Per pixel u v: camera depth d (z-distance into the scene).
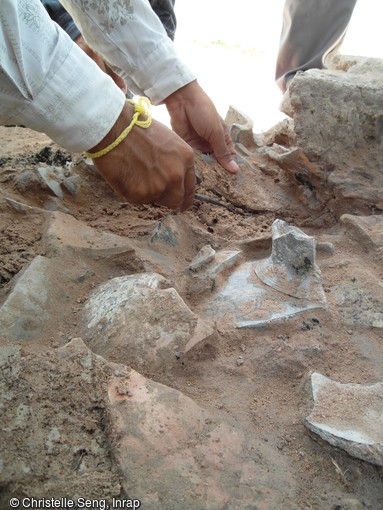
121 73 1.88
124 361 1.25
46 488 0.97
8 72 1.12
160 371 1.26
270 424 1.18
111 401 1.10
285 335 1.38
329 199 2.05
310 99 1.97
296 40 3.72
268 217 2.13
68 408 1.09
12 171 2.09
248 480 1.03
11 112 1.23
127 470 1.00
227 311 1.46
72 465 1.02
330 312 1.45
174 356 1.27
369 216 1.86
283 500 1.01
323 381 1.23
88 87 1.24
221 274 1.59
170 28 3.26
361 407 1.17
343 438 1.09
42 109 1.22
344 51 5.62
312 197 2.14
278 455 1.10
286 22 3.79
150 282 1.40
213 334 1.32
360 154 1.99
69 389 1.12
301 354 1.33
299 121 1.99
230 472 1.04
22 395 1.09
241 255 1.68
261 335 1.38
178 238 1.77
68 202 1.99
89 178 2.08
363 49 5.67
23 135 2.95
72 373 1.14
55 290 1.43
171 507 0.97
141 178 1.48
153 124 1.46
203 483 1.01
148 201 1.58
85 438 1.06
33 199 1.95
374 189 1.92
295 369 1.31
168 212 1.98
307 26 3.62
